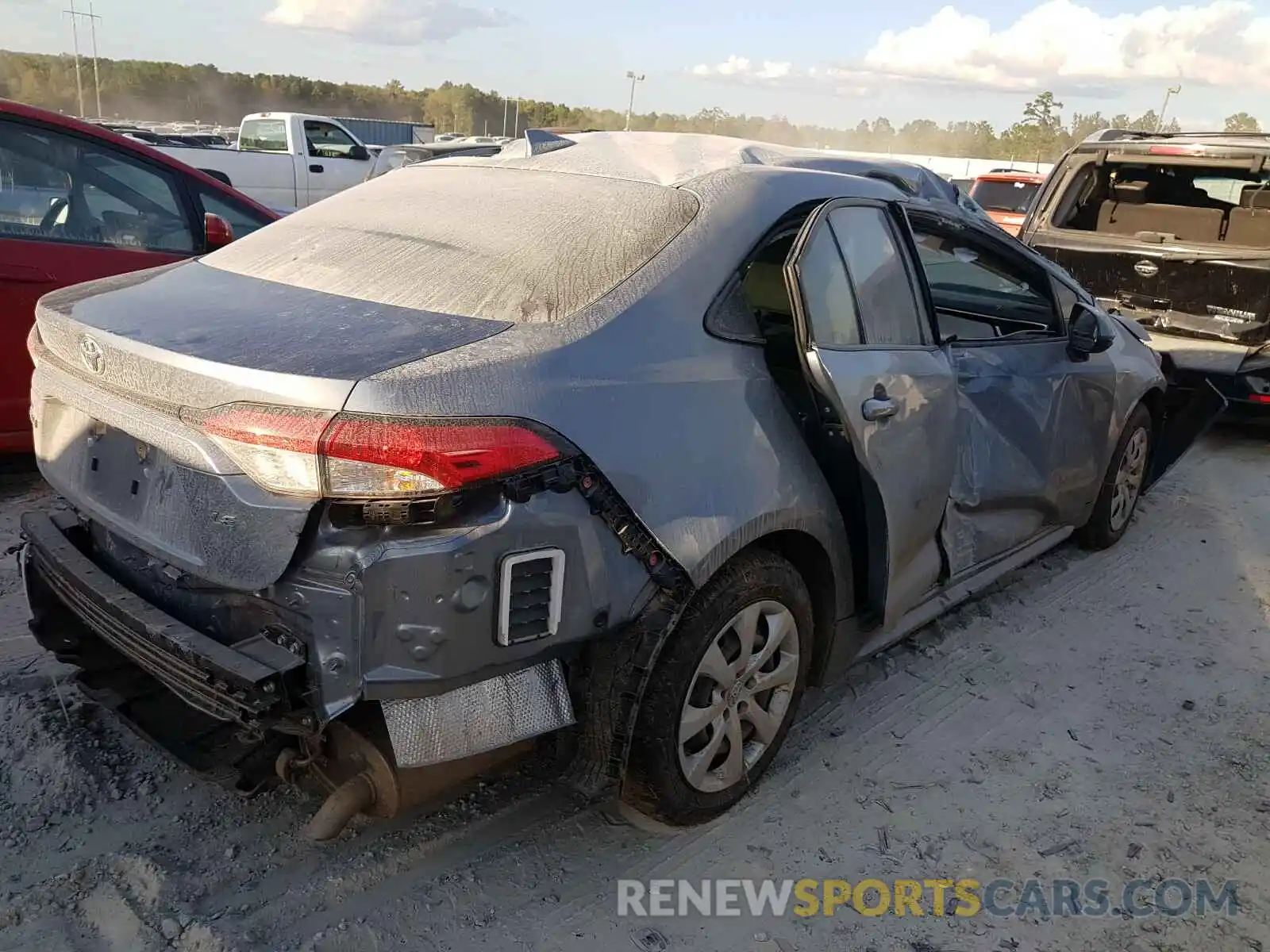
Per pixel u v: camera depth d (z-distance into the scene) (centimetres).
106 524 247
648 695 250
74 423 266
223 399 212
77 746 295
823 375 281
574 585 225
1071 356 434
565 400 224
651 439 239
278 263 281
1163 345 711
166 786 284
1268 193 725
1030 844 293
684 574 244
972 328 442
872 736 341
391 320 238
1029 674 391
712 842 283
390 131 3678
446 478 203
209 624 231
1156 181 806
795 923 256
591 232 273
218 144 2119
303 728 211
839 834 291
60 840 260
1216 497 627
